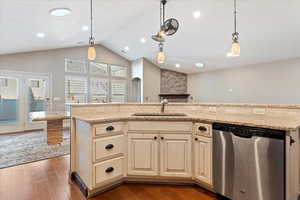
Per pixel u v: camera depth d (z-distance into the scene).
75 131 2.47
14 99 5.70
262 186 1.64
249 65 6.65
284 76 5.79
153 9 4.15
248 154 1.73
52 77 6.27
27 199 1.96
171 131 2.25
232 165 1.85
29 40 4.79
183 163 2.25
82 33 5.29
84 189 2.10
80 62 6.96
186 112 2.83
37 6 3.07
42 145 4.18
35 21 3.69
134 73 8.18
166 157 2.26
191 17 4.21
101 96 7.52
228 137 1.88
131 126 2.29
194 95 8.56
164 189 2.20
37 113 3.42
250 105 2.42
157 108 2.98
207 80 8.06
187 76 8.78
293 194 1.71
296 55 5.38
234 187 1.83
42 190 2.16
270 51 5.21
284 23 3.78
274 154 1.58
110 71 7.78
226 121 1.90
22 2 2.84
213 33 4.70
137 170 2.29
